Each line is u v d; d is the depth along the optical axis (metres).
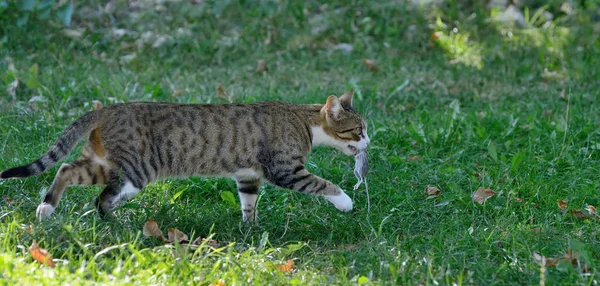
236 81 15.08
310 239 9.41
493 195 10.45
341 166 11.56
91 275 7.51
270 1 17.92
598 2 18.92
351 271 8.23
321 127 10.14
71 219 8.91
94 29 16.88
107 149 9.04
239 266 7.83
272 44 16.83
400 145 12.30
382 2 18.23
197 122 9.38
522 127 12.90
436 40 17.00
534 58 16.53
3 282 7.07
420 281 7.97
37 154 11.00
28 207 9.63
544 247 8.84
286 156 9.69
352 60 16.28
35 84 13.37
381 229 9.34
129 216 9.35
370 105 13.71
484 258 8.60
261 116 9.66
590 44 17.20
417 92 14.74
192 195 10.48
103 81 13.75
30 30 16.17
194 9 17.62
